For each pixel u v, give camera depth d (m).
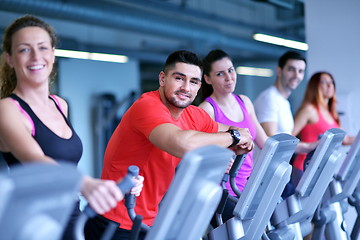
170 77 2.25
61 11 8.45
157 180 2.26
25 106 1.91
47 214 1.10
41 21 1.99
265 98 3.83
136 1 10.08
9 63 2.00
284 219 2.65
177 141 2.00
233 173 2.36
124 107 12.66
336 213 3.14
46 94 2.02
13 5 7.62
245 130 2.32
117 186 1.46
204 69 3.18
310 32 5.26
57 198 1.10
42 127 1.93
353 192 3.43
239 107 3.21
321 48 5.20
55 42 2.05
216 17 12.22
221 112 3.11
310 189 2.62
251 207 2.11
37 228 1.07
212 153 1.47
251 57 17.05
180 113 2.36
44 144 1.92
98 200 1.43
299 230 2.77
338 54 5.11
